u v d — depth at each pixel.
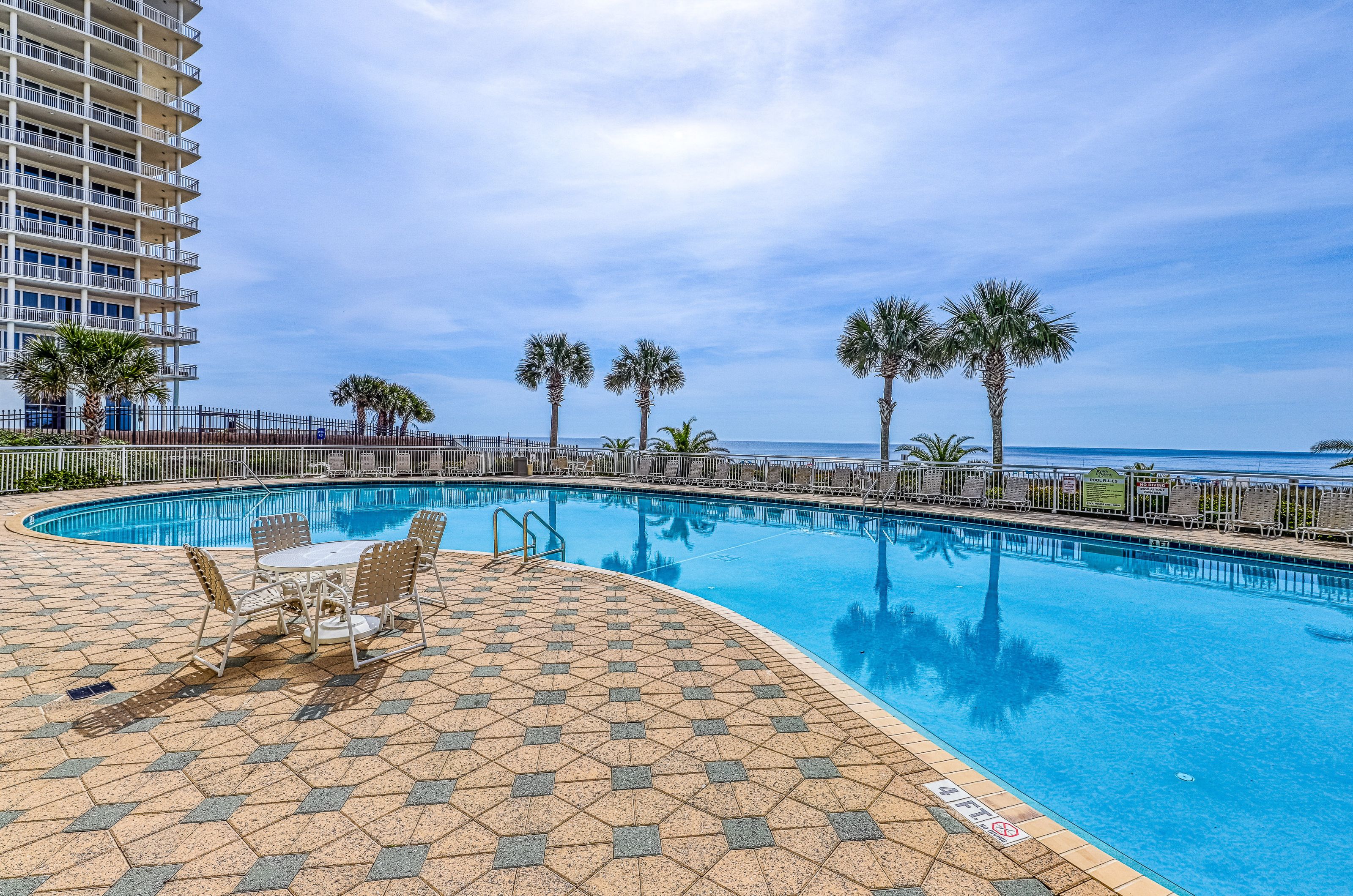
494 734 3.08
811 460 16.25
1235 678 4.73
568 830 2.29
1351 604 6.80
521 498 16.98
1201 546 9.16
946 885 2.01
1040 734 3.80
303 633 4.58
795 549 9.98
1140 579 7.96
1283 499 9.69
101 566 6.79
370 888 1.95
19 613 5.03
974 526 12.07
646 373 27.70
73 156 29.45
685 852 2.16
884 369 20.53
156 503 14.27
